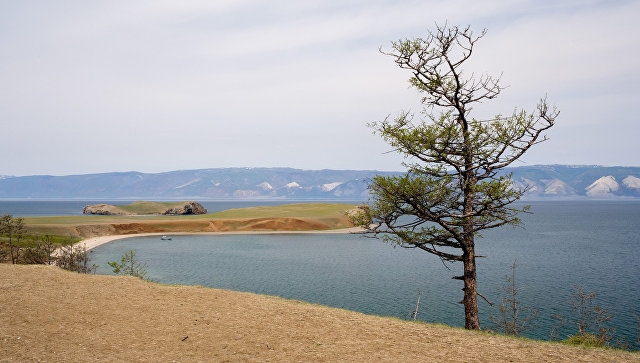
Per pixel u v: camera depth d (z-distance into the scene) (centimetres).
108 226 10488
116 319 1298
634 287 4731
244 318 1362
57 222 10694
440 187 1827
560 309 3678
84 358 953
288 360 988
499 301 3981
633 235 12250
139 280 2022
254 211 15288
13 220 5375
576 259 7125
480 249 8669
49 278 1911
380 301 3888
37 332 1128
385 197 1842
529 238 11281
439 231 1928
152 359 968
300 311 1492
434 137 1783
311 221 12656
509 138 1750
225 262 6241
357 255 7338
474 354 1073
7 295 1517
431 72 1917
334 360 996
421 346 1133
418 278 5134
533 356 1068
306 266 5981
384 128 1906
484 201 1762
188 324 1276
